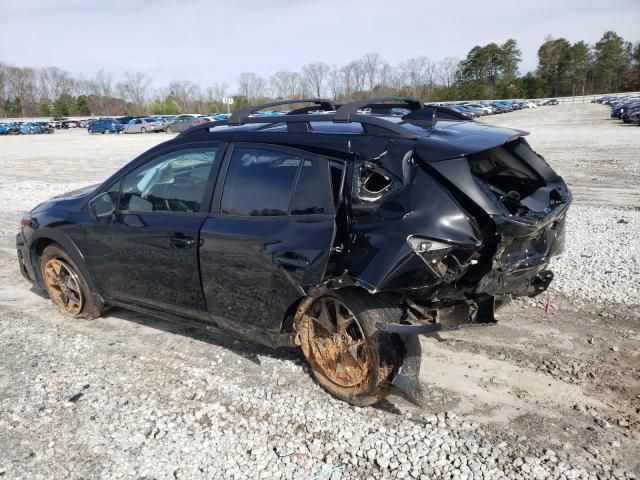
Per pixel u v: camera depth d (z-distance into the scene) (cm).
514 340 424
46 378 392
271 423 331
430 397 351
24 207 1109
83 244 460
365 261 296
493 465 286
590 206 963
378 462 292
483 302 323
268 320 357
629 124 3419
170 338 452
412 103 428
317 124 371
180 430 327
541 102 9244
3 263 693
